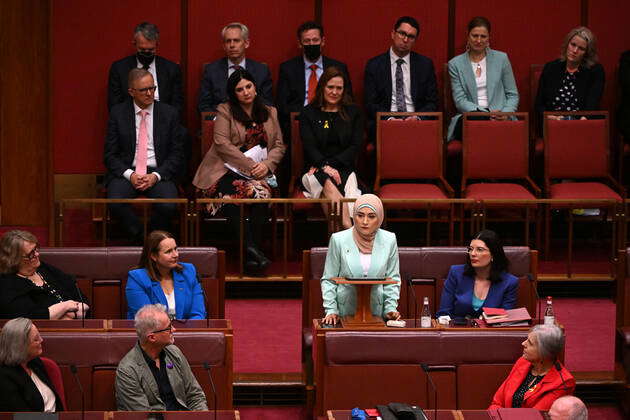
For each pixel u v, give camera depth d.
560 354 20.95
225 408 20.86
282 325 27.23
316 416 21.45
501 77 33.12
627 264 24.44
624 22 34.31
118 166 30.22
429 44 34.22
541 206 31.52
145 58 32.06
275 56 34.03
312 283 24.23
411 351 20.91
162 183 30.09
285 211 29.08
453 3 34.12
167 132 30.67
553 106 32.88
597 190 31.03
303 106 32.75
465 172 31.88
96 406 20.55
